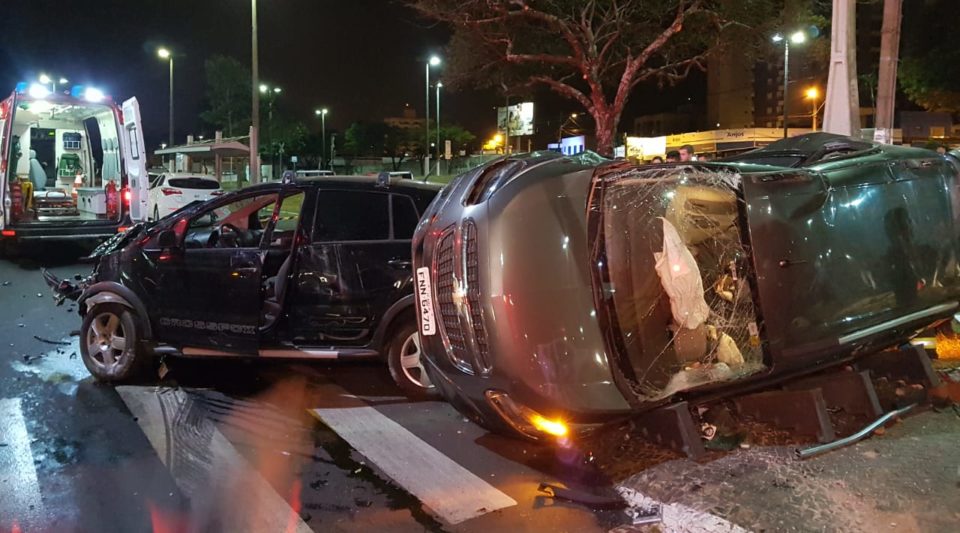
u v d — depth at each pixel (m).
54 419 5.35
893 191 4.93
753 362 4.41
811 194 4.47
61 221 13.00
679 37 17.66
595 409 3.78
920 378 5.11
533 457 4.65
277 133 49.69
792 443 4.52
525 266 3.79
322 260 5.88
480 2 16.58
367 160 69.56
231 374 6.55
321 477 4.39
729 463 4.28
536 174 4.04
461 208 4.27
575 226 3.88
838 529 3.51
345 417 5.46
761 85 86.25
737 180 4.28
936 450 4.33
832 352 4.50
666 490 4.02
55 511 3.94
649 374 4.23
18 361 6.90
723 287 4.58
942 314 5.18
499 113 44.66
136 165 13.31
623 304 4.25
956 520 3.53
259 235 7.08
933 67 20.58
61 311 9.20
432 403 5.80
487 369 3.91
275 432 5.15
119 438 5.00
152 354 6.20
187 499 4.10
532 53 18.19
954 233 5.25
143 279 6.08
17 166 14.52
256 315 5.82
